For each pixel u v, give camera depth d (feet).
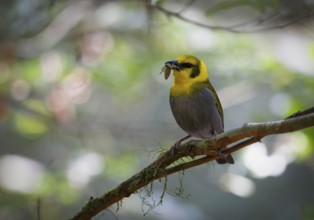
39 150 52.65
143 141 49.90
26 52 44.80
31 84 44.27
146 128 50.80
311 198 49.01
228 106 48.93
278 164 38.45
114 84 46.70
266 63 43.37
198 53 46.01
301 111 17.87
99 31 43.60
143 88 52.19
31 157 52.75
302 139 37.83
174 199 40.78
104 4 44.88
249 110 50.44
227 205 49.88
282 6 31.01
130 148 47.55
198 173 49.57
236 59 45.34
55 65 42.98
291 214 48.83
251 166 38.78
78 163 42.78
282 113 41.81
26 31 43.60
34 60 43.98
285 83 42.60
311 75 40.88
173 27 43.80
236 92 49.08
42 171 42.32
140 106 54.75
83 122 49.06
